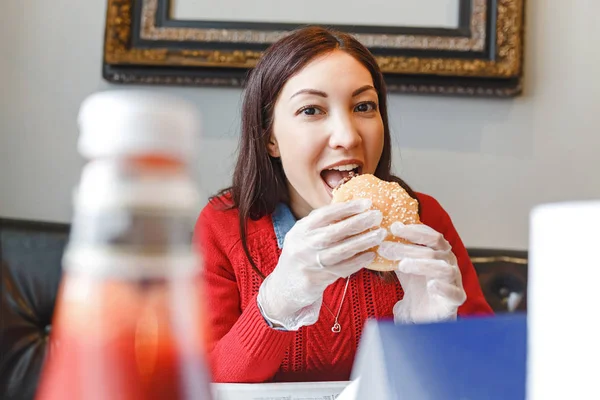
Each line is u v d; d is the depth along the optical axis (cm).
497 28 172
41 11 178
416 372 39
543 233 33
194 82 173
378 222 84
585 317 31
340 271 84
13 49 178
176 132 25
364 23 175
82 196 25
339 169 109
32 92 178
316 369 113
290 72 110
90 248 25
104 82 177
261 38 173
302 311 93
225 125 175
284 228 122
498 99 176
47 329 139
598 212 31
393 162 176
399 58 172
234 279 124
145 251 25
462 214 177
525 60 178
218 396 73
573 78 178
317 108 108
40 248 140
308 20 175
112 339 25
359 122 109
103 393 25
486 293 146
